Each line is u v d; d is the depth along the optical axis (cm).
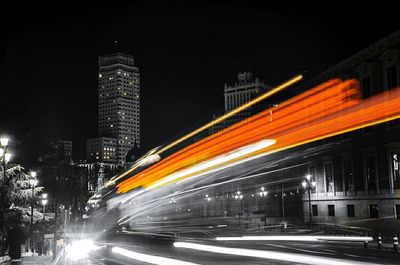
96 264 2319
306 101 5153
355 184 5262
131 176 7644
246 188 8562
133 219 6812
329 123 4925
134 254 2852
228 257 2453
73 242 4641
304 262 2112
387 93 4397
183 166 6512
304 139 5097
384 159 4778
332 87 5028
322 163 5975
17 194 3975
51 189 7538
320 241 3878
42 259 2770
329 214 5762
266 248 3080
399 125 4547
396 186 4597
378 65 4816
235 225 7756
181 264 2112
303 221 6319
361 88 5041
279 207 7112
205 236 4994
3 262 1822
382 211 4781
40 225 5172
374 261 2156
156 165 7288
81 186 12150
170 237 4991
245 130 5816
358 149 5222
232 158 5834
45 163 7312
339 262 2091
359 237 4009
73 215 10712
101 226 6053
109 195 8138
